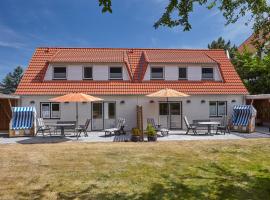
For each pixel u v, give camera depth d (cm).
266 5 708
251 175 954
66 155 1312
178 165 1102
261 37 757
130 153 1350
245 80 3250
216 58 2833
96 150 1437
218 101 2466
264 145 1548
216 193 782
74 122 2195
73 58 2486
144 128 2412
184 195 768
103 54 2684
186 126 2288
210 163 1131
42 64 2584
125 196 768
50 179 929
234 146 1527
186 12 665
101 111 2394
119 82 2473
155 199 743
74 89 2378
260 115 2822
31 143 1720
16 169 1059
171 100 2433
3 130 2469
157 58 2592
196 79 2553
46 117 2345
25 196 774
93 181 903
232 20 754
